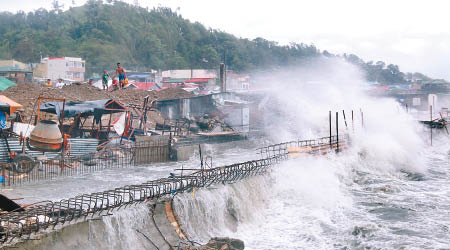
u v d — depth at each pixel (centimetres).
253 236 2433
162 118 4941
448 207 2998
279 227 2569
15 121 3544
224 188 2545
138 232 2008
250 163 2920
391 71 15725
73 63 9588
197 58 14025
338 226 2597
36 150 3094
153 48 13125
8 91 4231
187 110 5259
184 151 3884
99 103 3738
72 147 3312
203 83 10450
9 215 1661
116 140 3719
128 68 11500
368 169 4153
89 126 3978
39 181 2764
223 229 2409
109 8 14625
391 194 3319
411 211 2888
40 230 1684
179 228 2152
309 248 2277
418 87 12119
